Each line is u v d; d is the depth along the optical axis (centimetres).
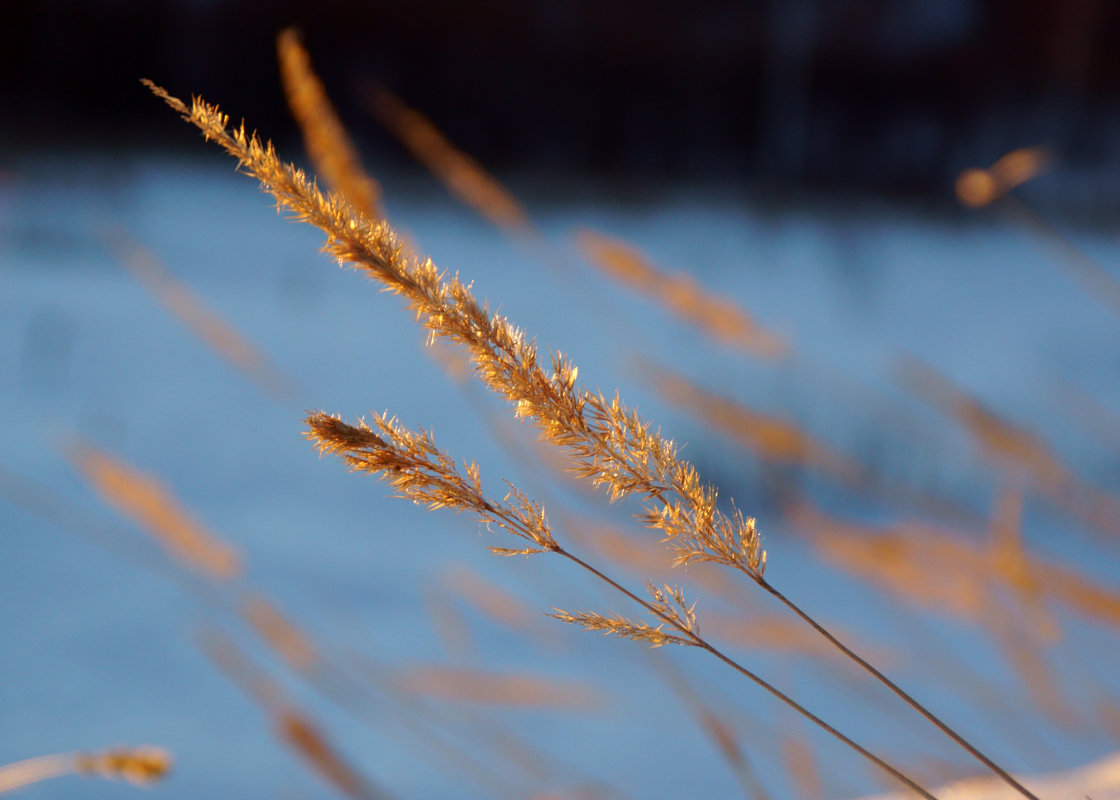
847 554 158
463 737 154
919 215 2212
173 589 463
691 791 254
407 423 798
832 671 150
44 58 2266
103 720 334
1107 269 1739
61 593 465
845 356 1070
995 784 112
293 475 707
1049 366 1147
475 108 2517
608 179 2364
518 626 191
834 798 125
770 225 2072
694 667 252
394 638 376
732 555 40
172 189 1931
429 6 2434
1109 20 2423
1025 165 163
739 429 177
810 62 2561
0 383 935
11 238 1504
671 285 177
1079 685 133
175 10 2308
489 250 1627
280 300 1338
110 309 1252
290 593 441
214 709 345
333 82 2377
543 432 39
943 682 142
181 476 690
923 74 2586
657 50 2541
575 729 288
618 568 143
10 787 84
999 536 126
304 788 250
